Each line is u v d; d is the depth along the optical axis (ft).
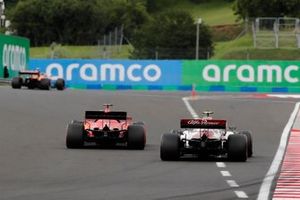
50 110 394.32
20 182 175.52
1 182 175.22
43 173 192.34
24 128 317.01
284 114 409.69
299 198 155.63
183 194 157.17
